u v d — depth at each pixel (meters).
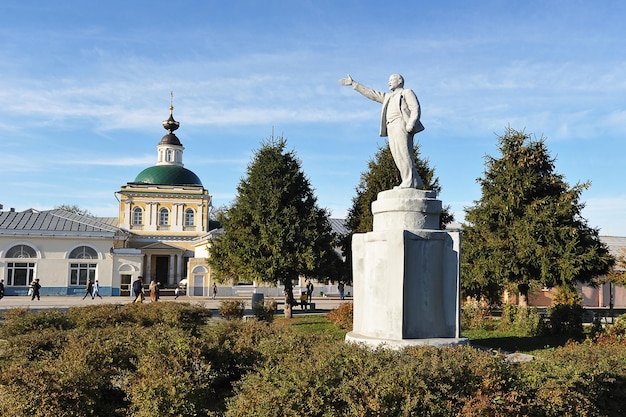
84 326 12.80
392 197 10.12
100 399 7.40
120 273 42.69
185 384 6.93
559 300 21.16
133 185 58.16
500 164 22.83
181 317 14.49
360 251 10.60
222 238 24.28
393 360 6.64
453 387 6.18
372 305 9.91
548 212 21.06
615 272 20.14
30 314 13.23
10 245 40.44
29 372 6.84
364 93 10.77
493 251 21.89
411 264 9.66
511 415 6.01
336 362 6.46
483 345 15.02
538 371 6.82
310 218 23.58
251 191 23.84
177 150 62.16
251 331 9.44
